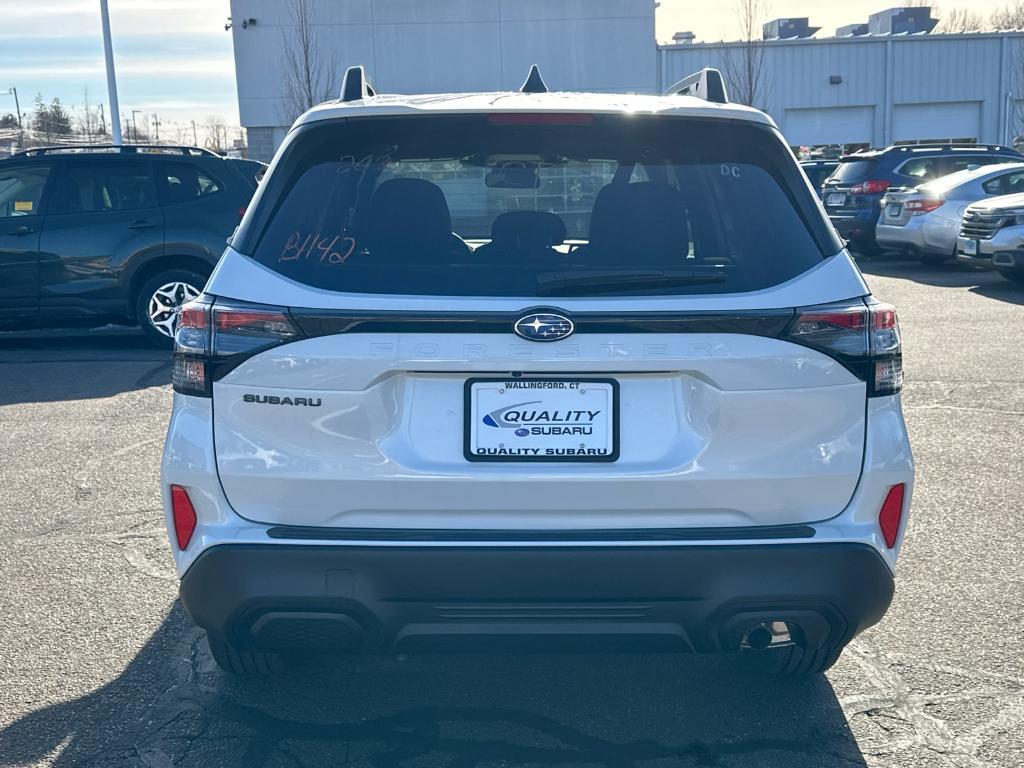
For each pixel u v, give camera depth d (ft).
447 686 10.92
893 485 8.82
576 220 9.10
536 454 8.43
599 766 9.36
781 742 9.78
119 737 9.92
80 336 35.81
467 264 8.57
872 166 59.36
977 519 16.06
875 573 8.68
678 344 8.33
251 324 8.41
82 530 15.87
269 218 8.89
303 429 8.41
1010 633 12.12
